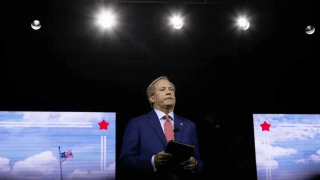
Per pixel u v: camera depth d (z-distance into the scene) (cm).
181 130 346
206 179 404
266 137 427
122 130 415
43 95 415
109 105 423
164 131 343
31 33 411
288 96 450
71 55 424
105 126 408
